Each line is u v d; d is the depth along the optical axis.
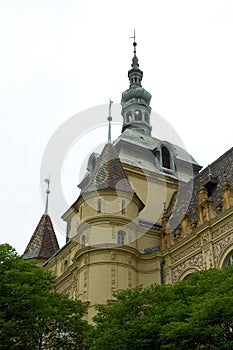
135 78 62.94
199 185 41.88
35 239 56.62
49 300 26.16
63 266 47.00
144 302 23.44
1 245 26.77
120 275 36.31
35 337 24.70
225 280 21.47
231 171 38.50
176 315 20.77
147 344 21.17
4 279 24.77
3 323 23.02
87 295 35.75
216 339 19.48
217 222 33.38
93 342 23.83
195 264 34.47
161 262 37.81
